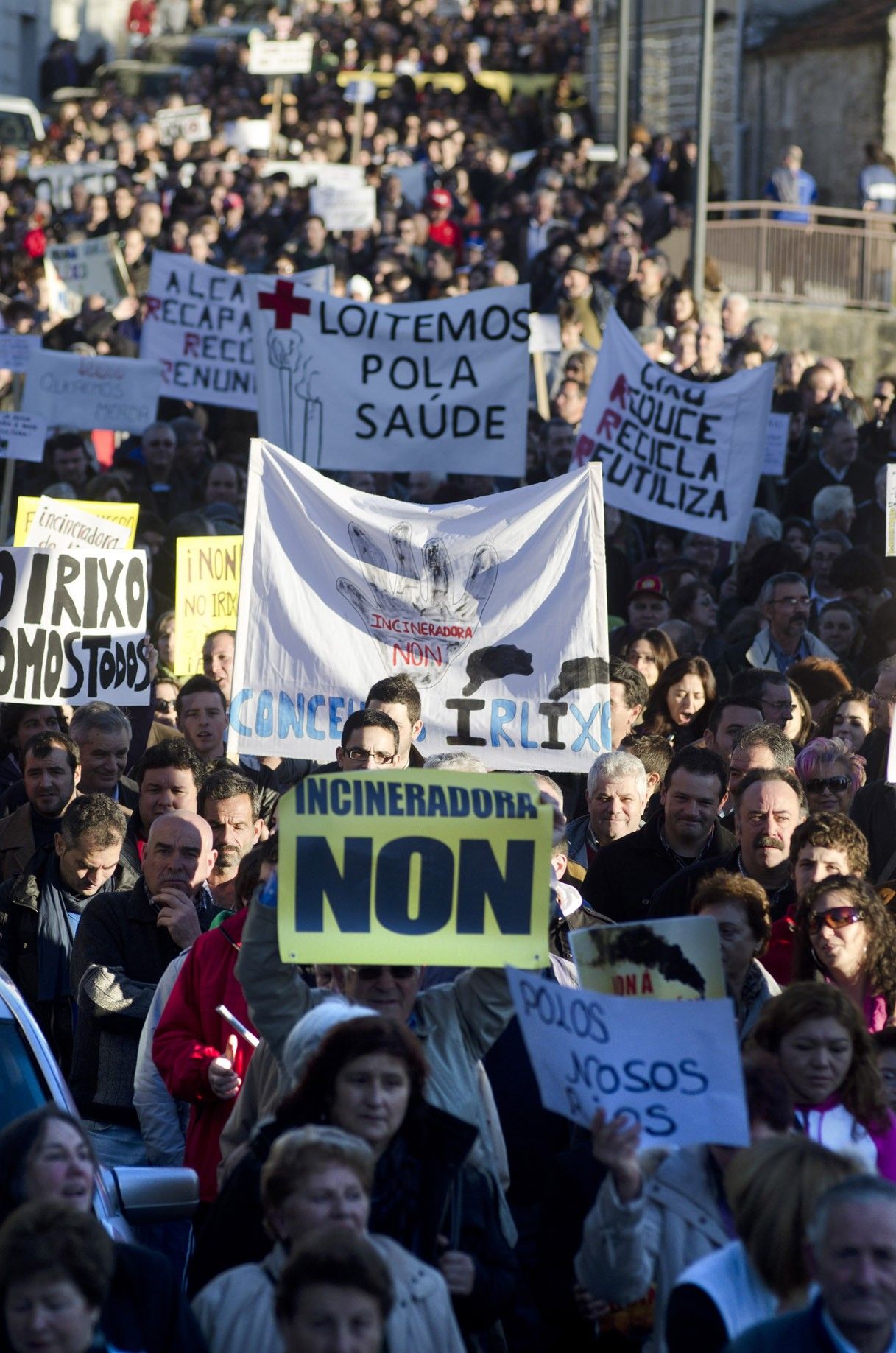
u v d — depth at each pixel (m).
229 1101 8.38
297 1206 5.79
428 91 46.69
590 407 17.81
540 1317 7.11
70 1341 5.22
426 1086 6.95
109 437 24.66
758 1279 5.90
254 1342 5.93
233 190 36.12
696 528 17.52
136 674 13.12
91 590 12.98
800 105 44.78
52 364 21.39
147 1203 7.29
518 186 36.00
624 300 26.97
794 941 8.63
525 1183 7.74
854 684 14.97
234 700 12.00
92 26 73.19
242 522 19.61
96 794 10.69
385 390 16.36
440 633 12.08
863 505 21.06
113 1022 9.26
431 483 20.86
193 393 22.09
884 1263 5.28
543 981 6.30
